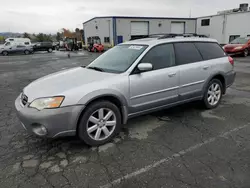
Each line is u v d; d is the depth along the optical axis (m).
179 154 2.73
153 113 4.20
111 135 3.07
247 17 25.31
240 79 7.35
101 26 31.62
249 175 2.29
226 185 2.15
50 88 2.79
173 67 3.62
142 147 2.92
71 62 14.94
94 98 2.79
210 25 30.52
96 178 2.30
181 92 3.77
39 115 2.55
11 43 26.62
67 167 2.50
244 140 3.05
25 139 3.19
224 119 3.83
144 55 3.35
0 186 2.18
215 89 4.37
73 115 2.66
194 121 3.77
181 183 2.19
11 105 4.84
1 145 3.01
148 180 2.25
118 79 3.03
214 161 2.56
